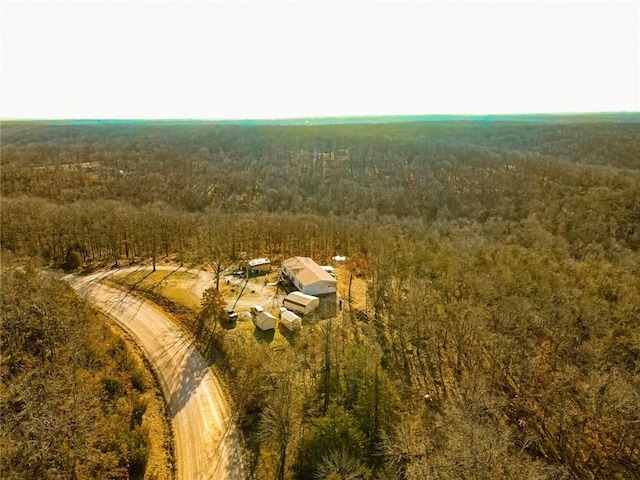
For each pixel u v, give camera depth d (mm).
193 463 32000
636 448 32156
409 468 25875
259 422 35719
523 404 37750
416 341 48938
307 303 55219
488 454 24234
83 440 28375
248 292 63281
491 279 51219
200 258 76875
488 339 42062
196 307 57562
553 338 43250
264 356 41531
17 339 41094
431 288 54719
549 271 56281
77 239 77625
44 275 62344
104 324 50094
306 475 29844
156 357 45938
